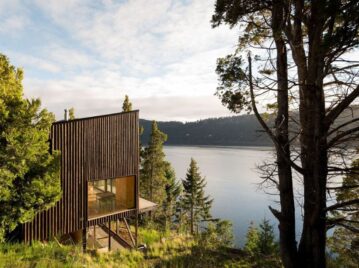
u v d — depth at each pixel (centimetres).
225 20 711
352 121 552
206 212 4166
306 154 613
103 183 1684
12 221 948
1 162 885
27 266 728
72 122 1264
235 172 10275
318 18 553
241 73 678
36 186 966
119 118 1416
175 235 1537
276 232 4031
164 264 901
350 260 1056
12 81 1191
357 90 548
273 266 853
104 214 1372
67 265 784
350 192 1071
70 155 1258
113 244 1439
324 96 626
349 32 492
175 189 4188
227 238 3391
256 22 807
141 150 3391
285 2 628
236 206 6181
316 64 589
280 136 672
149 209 1547
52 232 1216
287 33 643
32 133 942
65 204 1248
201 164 12169
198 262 885
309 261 591
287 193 664
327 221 593
